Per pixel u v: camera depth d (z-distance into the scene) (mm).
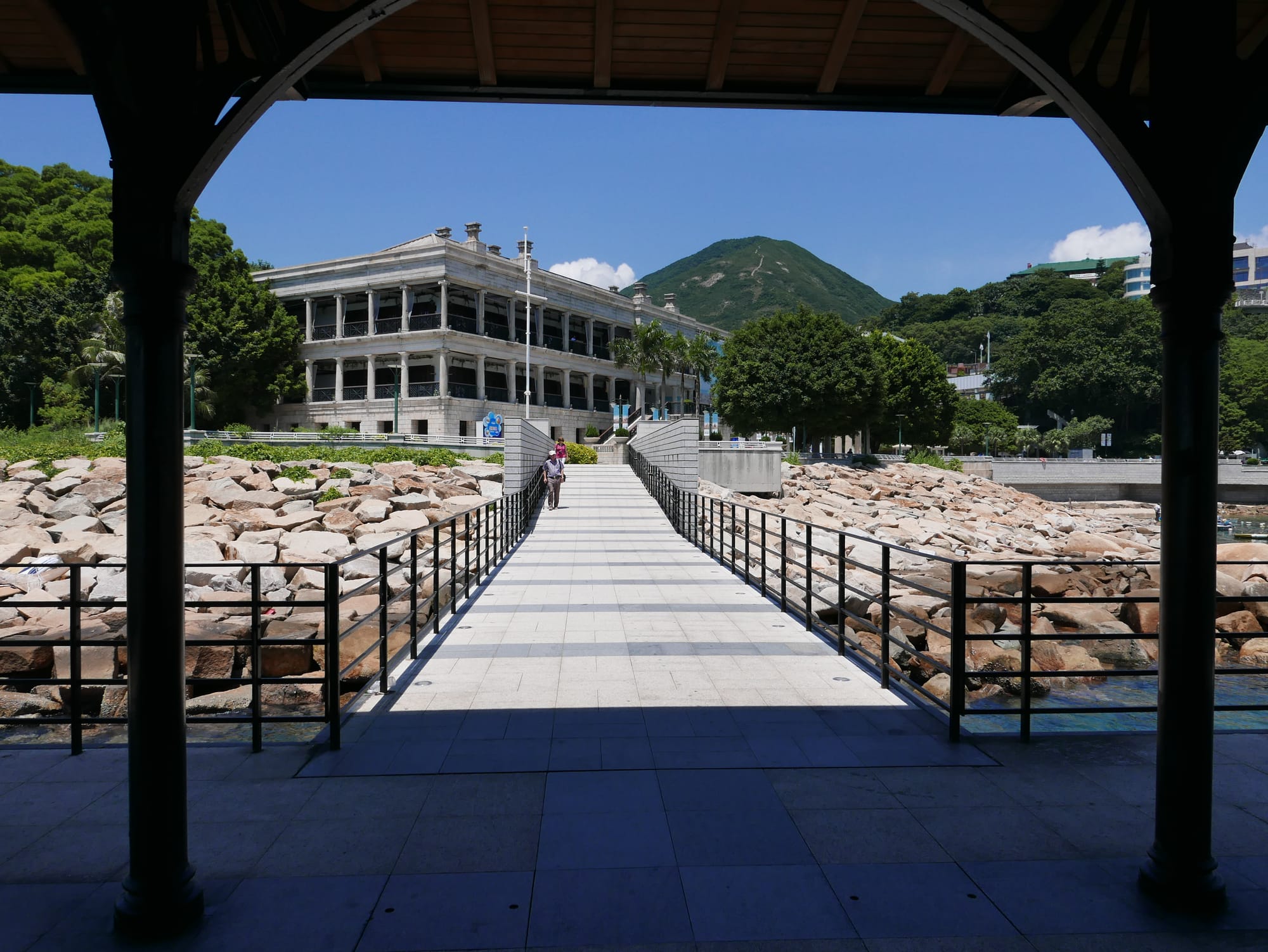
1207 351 3484
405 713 6266
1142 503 60344
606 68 5277
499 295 63281
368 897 3578
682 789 4773
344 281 60906
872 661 8000
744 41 5086
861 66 5340
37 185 64625
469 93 5449
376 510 20391
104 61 3277
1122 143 3549
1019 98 5297
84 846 4082
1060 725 8703
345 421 59312
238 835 4172
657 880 3723
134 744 3355
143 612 3348
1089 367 91750
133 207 3275
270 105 3592
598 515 22625
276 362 59812
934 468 53062
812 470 38625
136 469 3340
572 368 69688
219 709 8961
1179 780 3523
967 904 3529
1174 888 3494
